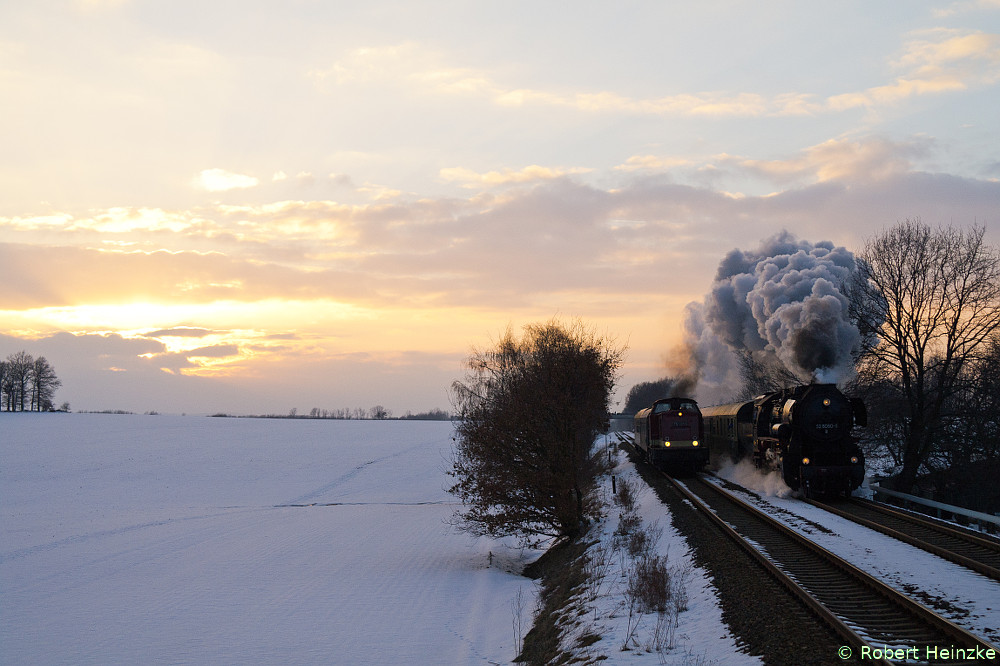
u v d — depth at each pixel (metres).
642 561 17.23
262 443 95.06
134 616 20.98
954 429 31.89
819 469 24.14
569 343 27.03
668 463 35.47
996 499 32.62
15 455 77.88
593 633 13.06
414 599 21.97
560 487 24.92
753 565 14.47
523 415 25.08
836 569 13.80
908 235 31.02
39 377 164.25
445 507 45.34
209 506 48.19
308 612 20.73
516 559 29.05
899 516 20.12
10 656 17.69
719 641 10.99
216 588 24.20
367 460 77.31
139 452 81.69
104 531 37.88
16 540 35.44
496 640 17.14
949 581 12.58
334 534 35.62
